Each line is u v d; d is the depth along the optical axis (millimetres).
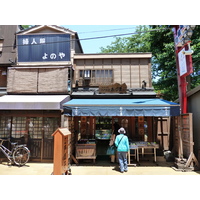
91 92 10180
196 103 8500
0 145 8250
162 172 6984
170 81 13945
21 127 8836
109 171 7168
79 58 10828
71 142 8492
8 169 7395
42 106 7902
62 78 9945
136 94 9695
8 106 8008
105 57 10758
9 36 11617
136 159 9055
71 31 10945
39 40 10852
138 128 9898
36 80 10070
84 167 7762
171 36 13594
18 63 10812
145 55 10703
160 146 10328
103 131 10023
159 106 7508
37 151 8578
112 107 7664
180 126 7816
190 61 7445
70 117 8570
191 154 7176
